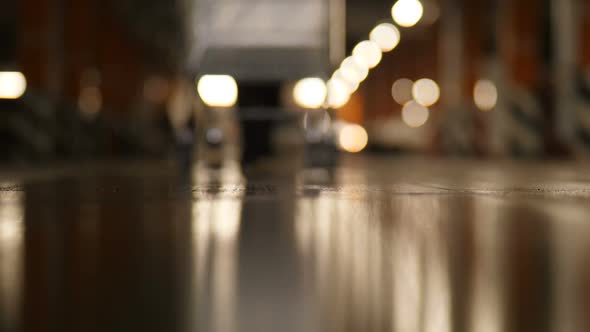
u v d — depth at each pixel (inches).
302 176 553.9
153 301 123.2
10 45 1218.6
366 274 150.3
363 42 1764.3
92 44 1011.3
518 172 720.3
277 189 436.1
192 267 158.6
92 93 1059.3
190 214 279.0
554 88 1103.6
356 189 439.8
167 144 1338.6
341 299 125.8
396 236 214.8
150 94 1379.2
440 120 1622.8
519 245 195.8
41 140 869.2
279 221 255.8
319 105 516.7
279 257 173.6
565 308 120.0
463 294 130.7
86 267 157.2
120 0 1160.8
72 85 973.2
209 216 271.7
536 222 254.2
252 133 612.4
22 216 266.5
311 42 500.1
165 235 214.8
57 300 123.3
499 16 1223.5
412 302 123.6
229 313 114.7
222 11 501.0
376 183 512.7
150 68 1370.6
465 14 1502.2
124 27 1226.0
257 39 498.9
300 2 498.0
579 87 1007.6
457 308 119.5
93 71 1043.3
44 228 229.3
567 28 1007.0
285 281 142.3
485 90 1445.6
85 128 1021.2
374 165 986.7
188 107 518.9
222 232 223.1
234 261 167.2
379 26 1728.6
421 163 1090.1
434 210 300.4
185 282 140.7
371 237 212.2
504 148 1192.8
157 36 1305.4
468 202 340.8
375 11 1713.8
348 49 1775.3
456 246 194.2
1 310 115.6
